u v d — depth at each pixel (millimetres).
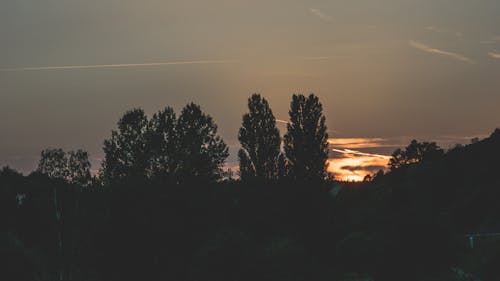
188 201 76312
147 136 87375
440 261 57094
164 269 69625
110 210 71750
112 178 85750
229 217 85688
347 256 69250
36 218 83750
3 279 54406
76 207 84000
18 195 89125
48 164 90562
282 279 57719
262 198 88000
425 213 60875
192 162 85500
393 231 58844
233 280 55875
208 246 58625
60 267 75000
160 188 76688
